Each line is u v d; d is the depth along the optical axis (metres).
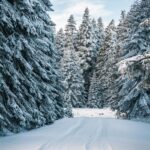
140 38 33.62
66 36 76.62
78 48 77.44
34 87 19.27
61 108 29.45
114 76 49.38
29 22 16.67
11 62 16.53
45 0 26.09
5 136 15.81
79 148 12.26
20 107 17.61
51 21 26.78
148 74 20.84
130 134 17.45
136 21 35.84
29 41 19.28
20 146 12.55
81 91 64.12
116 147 12.73
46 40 25.45
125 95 32.72
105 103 63.53
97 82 66.75
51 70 26.98
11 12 15.78
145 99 29.86
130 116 30.83
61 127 20.45
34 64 19.97
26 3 16.61
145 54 20.98
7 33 16.59
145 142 14.62
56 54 29.06
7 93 16.08
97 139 14.82
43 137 15.36
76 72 62.16
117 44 52.72
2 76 15.77
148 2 35.66
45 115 22.05
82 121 24.88
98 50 81.00
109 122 24.16
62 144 13.15
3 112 16.12
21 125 18.47
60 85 30.38
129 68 21.39
